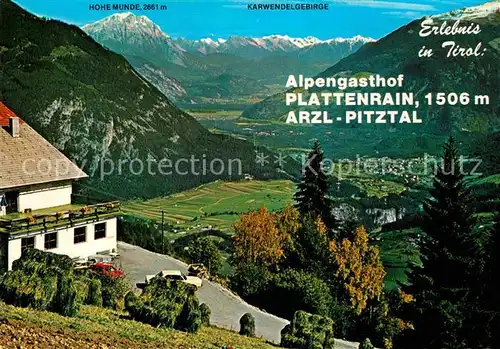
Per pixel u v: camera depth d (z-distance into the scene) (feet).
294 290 180.14
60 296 83.87
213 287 173.88
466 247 187.73
